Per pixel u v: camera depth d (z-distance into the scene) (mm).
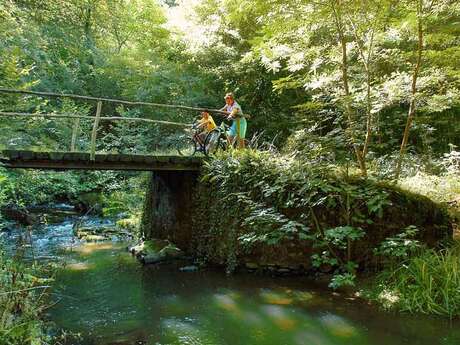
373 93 6605
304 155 6945
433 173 9102
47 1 14539
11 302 3865
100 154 7461
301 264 6590
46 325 4711
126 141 13695
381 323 4738
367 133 6711
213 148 8523
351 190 6254
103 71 15531
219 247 7285
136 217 11250
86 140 13500
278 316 5027
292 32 7039
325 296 5660
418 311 4980
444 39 6793
